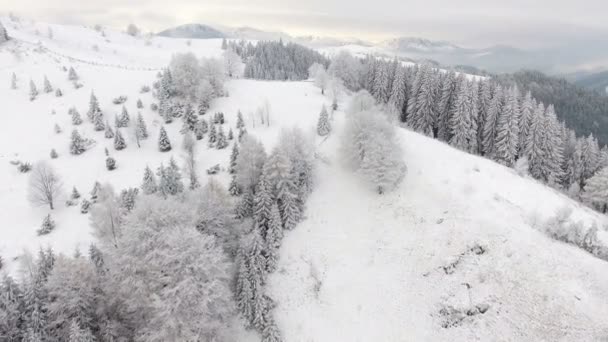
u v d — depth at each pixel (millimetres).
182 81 88938
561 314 34000
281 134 61281
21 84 95500
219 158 67188
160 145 72250
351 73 114250
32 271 37750
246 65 149375
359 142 58312
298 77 156125
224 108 86438
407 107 103250
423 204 51531
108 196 47031
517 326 35031
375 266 46906
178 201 42125
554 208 52969
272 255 46406
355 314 42375
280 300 44062
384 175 53875
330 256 48656
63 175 65375
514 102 81250
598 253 41938
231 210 48094
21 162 68625
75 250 46094
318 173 61000
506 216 46875
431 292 41562
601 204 69500
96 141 75375
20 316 32062
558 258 38938
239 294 41281
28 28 166250
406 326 39906
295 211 52375
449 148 69125
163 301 31828
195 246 34312
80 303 33156
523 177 64938
